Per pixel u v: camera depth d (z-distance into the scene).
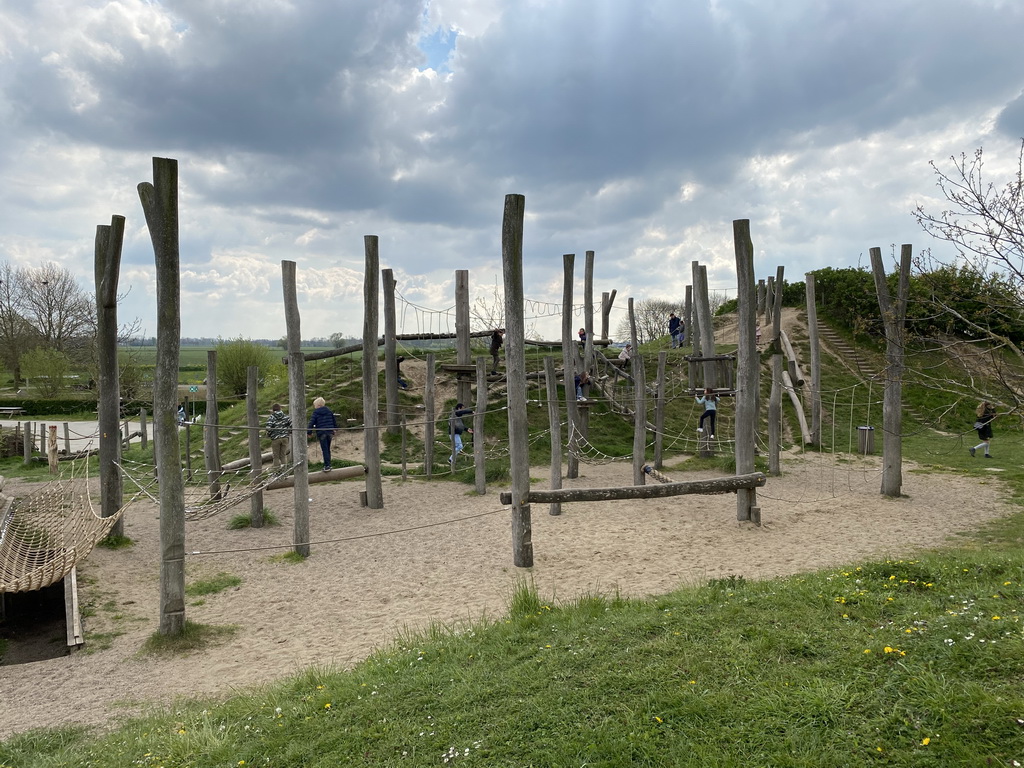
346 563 12.85
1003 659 5.09
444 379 27.11
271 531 15.20
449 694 6.01
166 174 9.65
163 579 9.61
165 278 9.69
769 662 5.72
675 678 5.66
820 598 7.03
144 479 20.91
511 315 12.12
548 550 13.00
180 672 8.52
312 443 22.47
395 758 5.18
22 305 53.16
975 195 8.64
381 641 9.01
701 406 27.73
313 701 6.33
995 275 9.15
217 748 5.68
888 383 16.89
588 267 25.84
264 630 9.84
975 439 25.34
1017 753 4.13
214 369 17.27
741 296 14.65
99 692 8.05
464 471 20.31
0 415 42.41
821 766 4.39
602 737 5.00
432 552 13.27
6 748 6.50
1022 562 8.02
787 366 30.38
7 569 11.45
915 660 5.35
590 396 27.75
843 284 36.25
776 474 20.03
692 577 10.96
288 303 13.95
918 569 7.96
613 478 19.83
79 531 14.26
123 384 36.69
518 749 5.05
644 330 64.75
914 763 4.26
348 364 28.91
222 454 22.48
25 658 9.86
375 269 17.58
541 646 6.86
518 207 12.03
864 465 21.47
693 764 4.59
